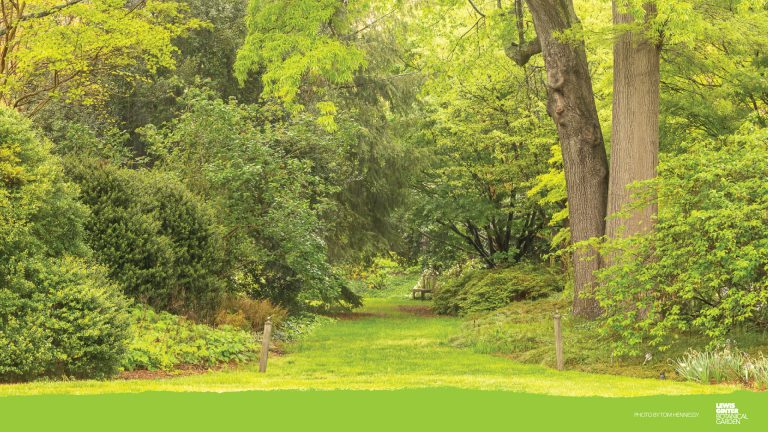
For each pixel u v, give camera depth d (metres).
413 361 15.27
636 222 16.47
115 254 15.73
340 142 23.58
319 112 25.56
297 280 22.48
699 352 12.76
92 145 21.72
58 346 11.21
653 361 13.23
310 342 19.47
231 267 19.61
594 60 25.64
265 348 13.71
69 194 13.38
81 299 11.55
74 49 21.72
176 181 18.19
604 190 18.14
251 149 20.47
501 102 29.39
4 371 10.54
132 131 26.20
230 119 20.89
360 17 22.44
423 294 43.44
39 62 22.39
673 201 13.78
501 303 27.62
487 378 12.19
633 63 16.81
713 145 13.73
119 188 16.53
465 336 19.06
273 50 19.05
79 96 24.09
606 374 13.09
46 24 20.91
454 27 22.92
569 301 21.64
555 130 28.09
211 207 19.41
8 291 11.00
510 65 28.53
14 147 12.34
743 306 12.95
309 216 21.05
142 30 21.31
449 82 25.92
